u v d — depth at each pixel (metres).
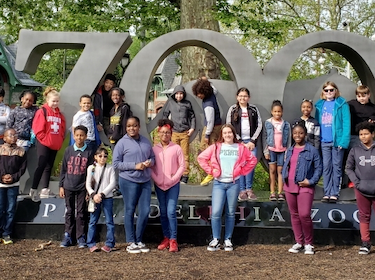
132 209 5.29
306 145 5.34
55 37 6.82
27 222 5.95
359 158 5.26
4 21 12.92
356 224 5.89
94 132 6.29
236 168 5.39
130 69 6.86
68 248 5.51
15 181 5.63
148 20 12.35
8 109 6.86
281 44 18.55
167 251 5.43
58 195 6.55
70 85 6.80
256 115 6.34
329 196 6.31
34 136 6.41
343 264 4.86
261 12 11.62
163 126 5.41
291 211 5.46
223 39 6.84
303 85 7.07
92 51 6.86
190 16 10.52
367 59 6.80
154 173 5.42
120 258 5.07
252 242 5.87
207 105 6.48
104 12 11.70
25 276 4.37
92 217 5.41
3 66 19.36
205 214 6.00
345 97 7.05
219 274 4.47
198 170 10.33
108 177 5.39
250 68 6.84
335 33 6.82
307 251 5.36
